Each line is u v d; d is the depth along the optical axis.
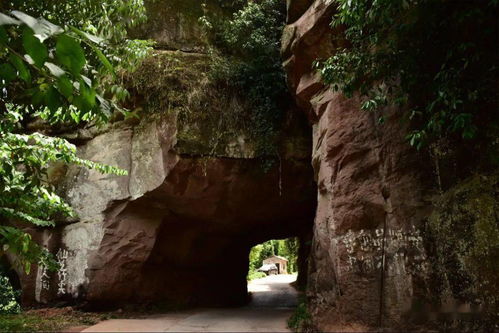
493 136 4.65
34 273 9.13
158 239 9.74
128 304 9.11
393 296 5.21
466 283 4.59
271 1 9.23
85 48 4.71
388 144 5.69
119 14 5.32
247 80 9.12
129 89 8.91
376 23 4.98
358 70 5.13
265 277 28.47
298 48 6.84
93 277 8.66
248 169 8.83
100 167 6.64
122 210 8.92
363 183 5.84
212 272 11.88
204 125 8.61
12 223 8.95
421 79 5.00
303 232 13.45
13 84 4.00
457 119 3.96
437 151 5.23
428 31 4.74
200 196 8.92
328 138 6.26
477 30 4.54
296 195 9.59
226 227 10.67
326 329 5.86
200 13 10.31
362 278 5.54
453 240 4.79
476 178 4.78
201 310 9.86
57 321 7.48
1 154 4.72
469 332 4.46
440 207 5.04
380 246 5.50
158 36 9.94
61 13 4.81
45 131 9.65
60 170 9.55
